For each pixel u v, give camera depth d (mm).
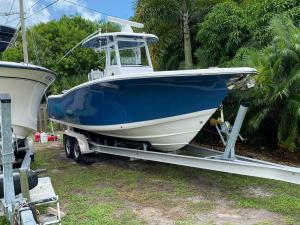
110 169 7379
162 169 7223
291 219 4477
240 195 5477
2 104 3625
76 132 8570
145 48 7867
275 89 7414
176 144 6621
